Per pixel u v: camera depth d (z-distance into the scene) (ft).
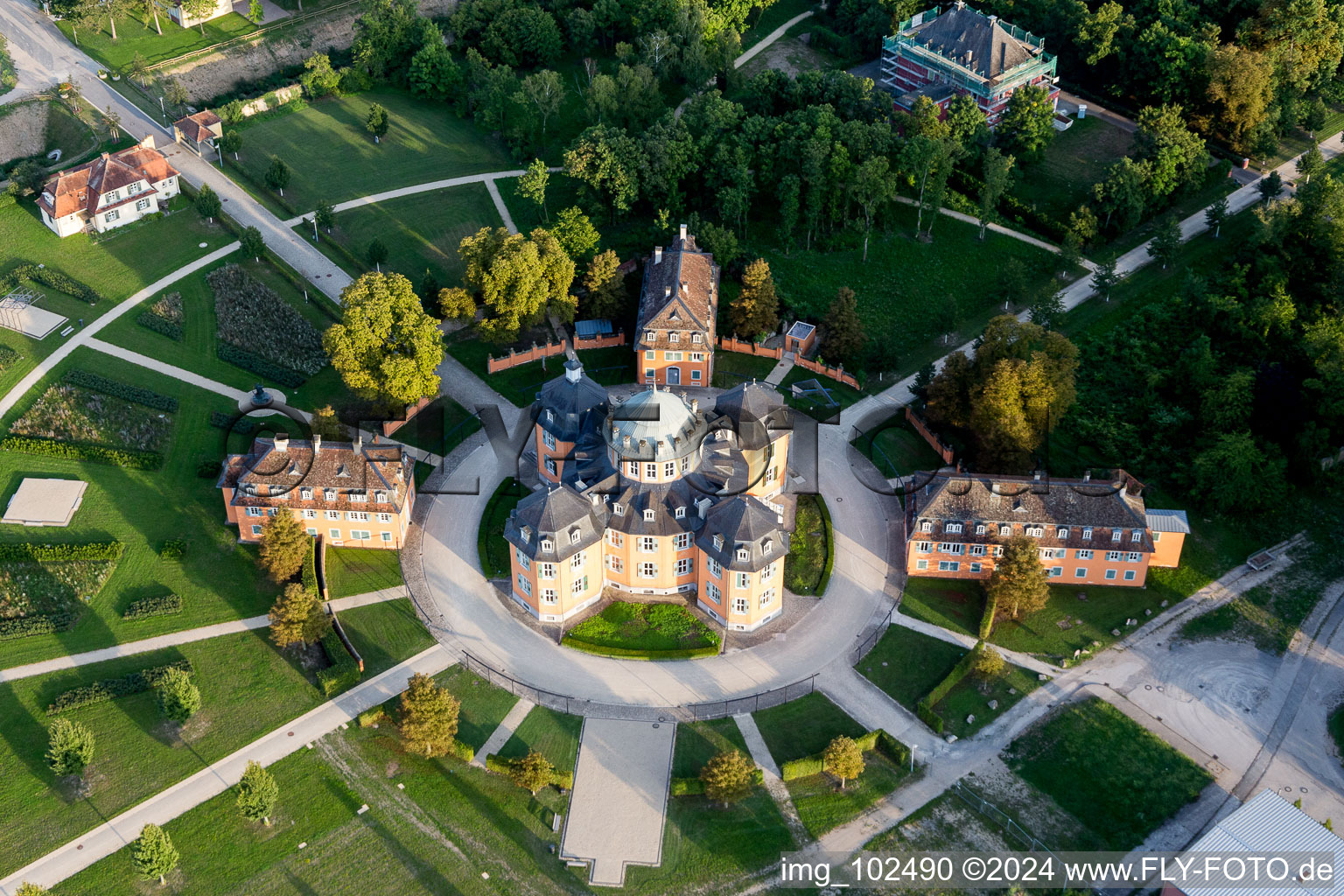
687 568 593.42
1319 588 601.62
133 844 472.85
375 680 556.51
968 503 590.14
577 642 573.33
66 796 510.58
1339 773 522.06
